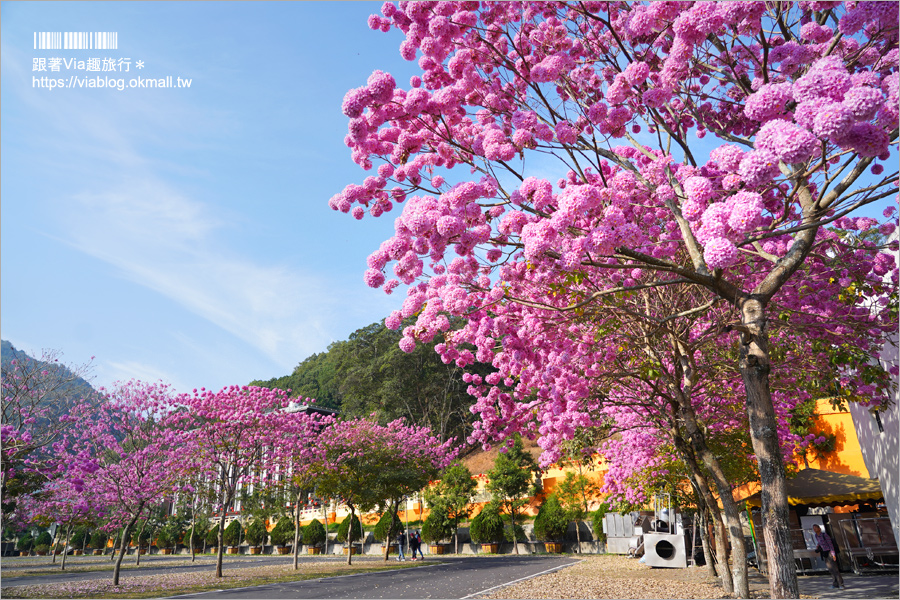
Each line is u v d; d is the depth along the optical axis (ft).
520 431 30.14
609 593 33.99
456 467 102.37
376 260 16.40
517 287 20.76
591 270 23.48
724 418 37.22
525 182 16.03
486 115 18.34
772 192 20.31
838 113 10.71
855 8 15.30
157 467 57.00
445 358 24.50
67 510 67.92
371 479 70.59
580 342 25.99
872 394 25.07
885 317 22.44
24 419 49.70
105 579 57.72
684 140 20.71
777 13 19.20
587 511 86.28
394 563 73.46
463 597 35.47
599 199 14.69
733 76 20.77
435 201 15.58
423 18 17.65
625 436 46.16
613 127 17.17
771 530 15.97
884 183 14.38
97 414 59.47
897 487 35.96
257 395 59.26
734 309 25.12
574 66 19.43
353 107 16.05
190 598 38.73
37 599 39.55
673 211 19.56
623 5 19.89
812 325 21.50
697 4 15.10
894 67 17.01
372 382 159.33
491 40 19.34
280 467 63.36
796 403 40.32
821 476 45.75
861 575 41.42
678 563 49.44
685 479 43.09
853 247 21.76
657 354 27.91
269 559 101.50
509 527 93.61
